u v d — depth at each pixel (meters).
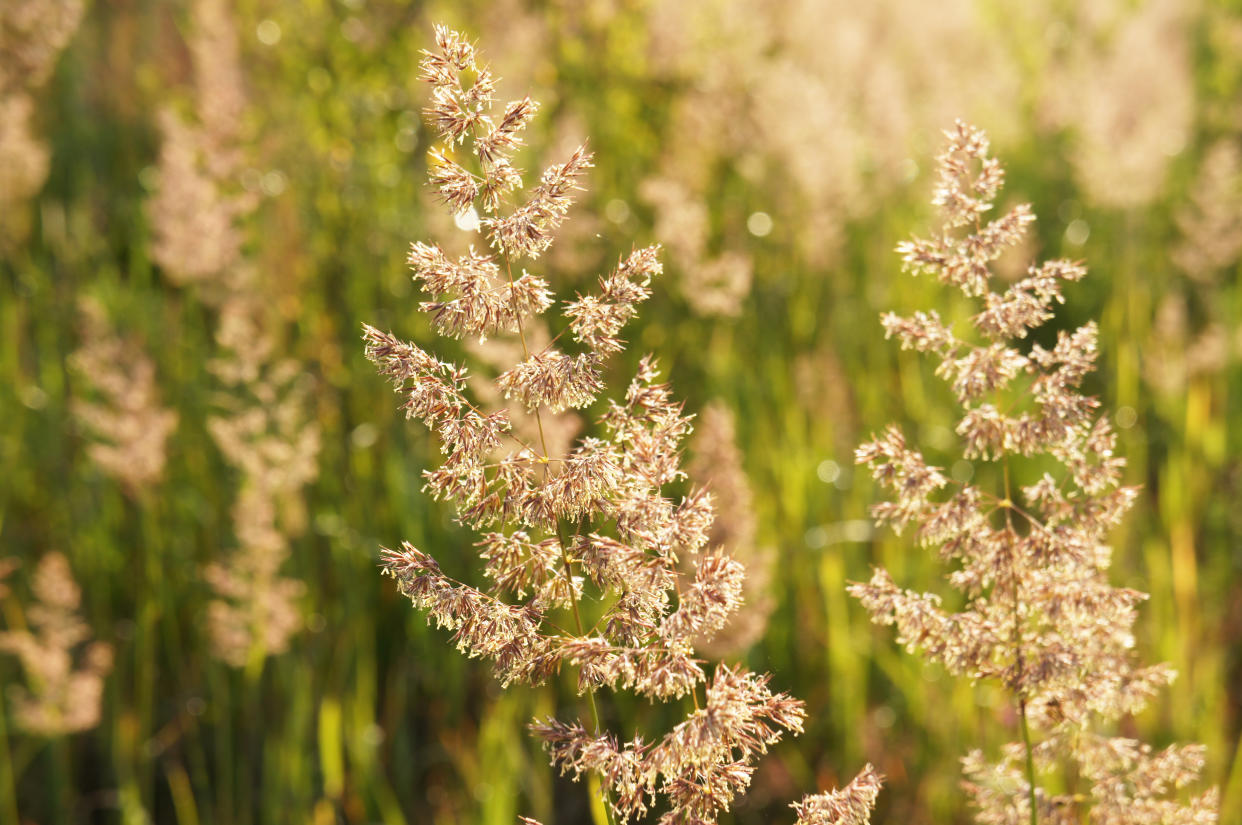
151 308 5.37
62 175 6.74
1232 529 4.71
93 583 4.46
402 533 4.53
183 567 4.55
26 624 4.40
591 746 1.38
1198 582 4.37
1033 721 1.94
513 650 1.40
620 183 6.25
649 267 1.39
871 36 7.79
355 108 5.98
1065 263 1.62
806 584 4.29
